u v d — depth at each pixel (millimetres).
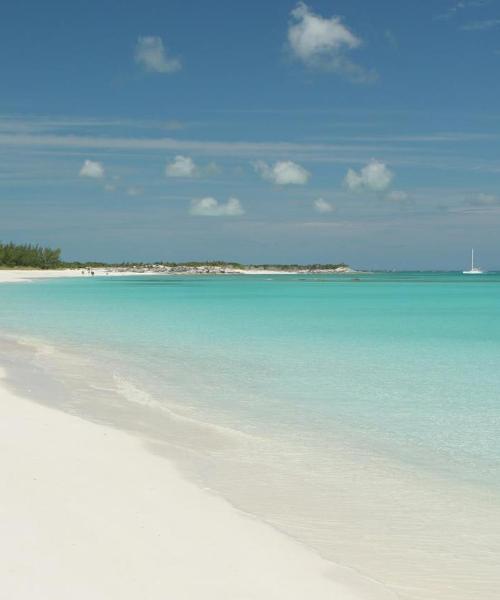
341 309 48562
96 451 9930
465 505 8281
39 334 28828
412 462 10133
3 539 6297
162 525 7027
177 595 5438
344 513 7895
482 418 13117
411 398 15188
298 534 7188
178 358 21688
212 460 9938
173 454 10125
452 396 15461
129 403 14328
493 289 94250
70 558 6000
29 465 8891
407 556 6727
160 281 137625
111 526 6871
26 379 17047
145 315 41031
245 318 39125
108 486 8234
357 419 13016
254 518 7504
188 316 40344
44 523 6801
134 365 20000
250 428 12180
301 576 6004
